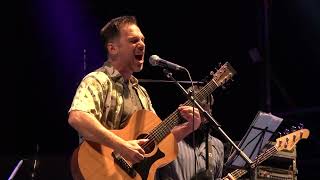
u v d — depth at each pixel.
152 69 8.27
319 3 8.84
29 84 7.57
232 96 8.70
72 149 7.55
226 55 8.72
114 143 3.99
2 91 7.46
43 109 7.57
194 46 8.61
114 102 4.25
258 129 5.20
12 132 7.45
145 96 4.61
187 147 5.01
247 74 8.68
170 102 8.23
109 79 4.29
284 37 9.03
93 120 3.98
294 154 5.80
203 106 4.53
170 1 8.53
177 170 4.88
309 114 8.55
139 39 4.40
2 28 7.50
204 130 4.78
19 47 7.56
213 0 8.73
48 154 7.49
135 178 4.18
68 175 7.36
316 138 8.41
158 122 4.39
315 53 9.07
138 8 8.33
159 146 4.35
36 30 7.66
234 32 8.75
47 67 7.64
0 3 7.50
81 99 4.07
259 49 8.47
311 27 9.02
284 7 8.97
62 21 7.80
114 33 4.40
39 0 7.69
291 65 9.05
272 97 8.96
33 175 6.75
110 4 8.11
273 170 5.74
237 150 4.25
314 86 9.02
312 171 8.31
